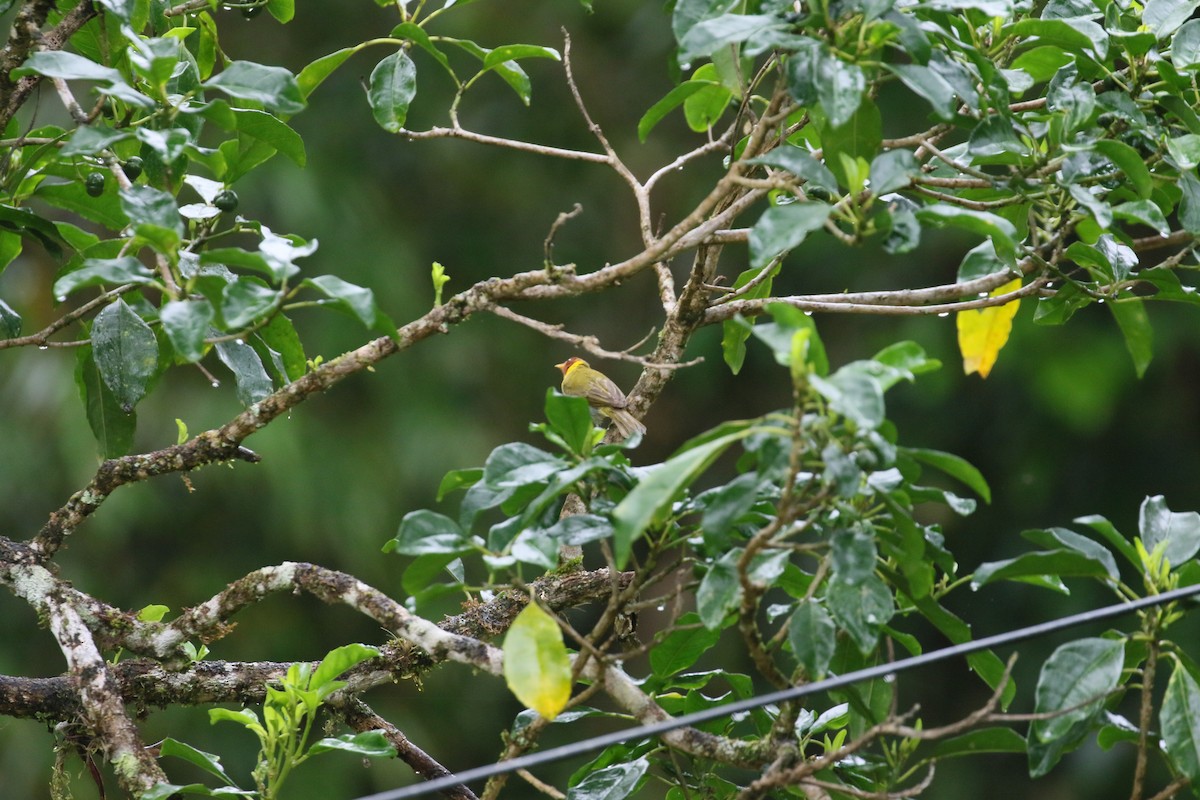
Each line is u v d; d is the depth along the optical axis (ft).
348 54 21.71
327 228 65.10
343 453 64.39
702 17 17.67
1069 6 22.12
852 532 15.07
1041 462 66.85
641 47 71.87
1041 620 64.49
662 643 19.44
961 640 17.79
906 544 16.05
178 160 20.38
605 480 17.26
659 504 13.67
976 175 18.58
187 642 21.91
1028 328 63.98
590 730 63.52
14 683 21.52
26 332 60.29
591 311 73.36
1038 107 22.11
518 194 73.15
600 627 17.15
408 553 16.22
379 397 66.69
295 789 58.80
